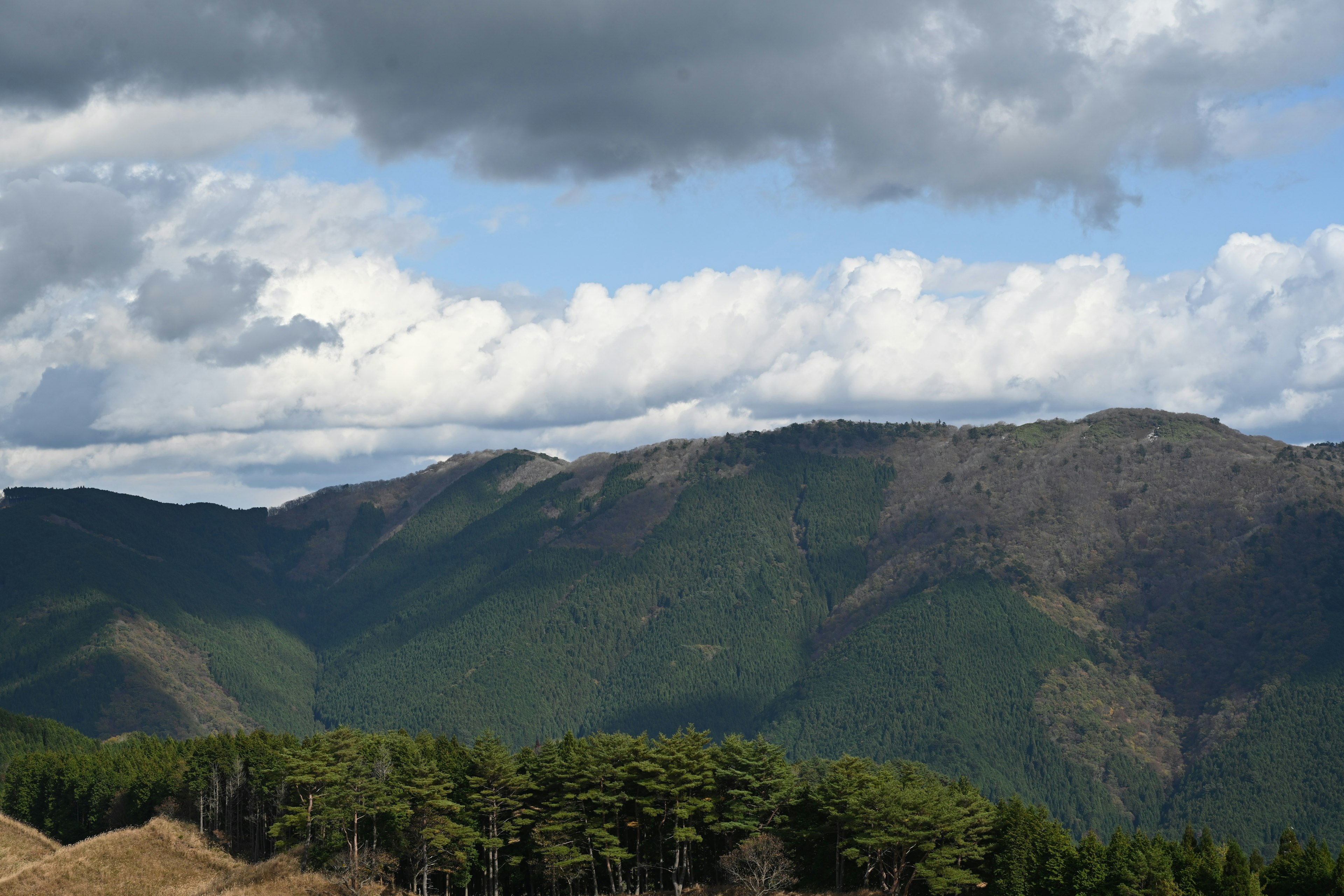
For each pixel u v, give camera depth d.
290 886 134.62
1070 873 124.31
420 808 138.00
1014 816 131.00
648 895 136.75
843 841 130.75
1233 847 124.25
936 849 127.06
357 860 136.50
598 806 138.12
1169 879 118.69
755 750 139.00
